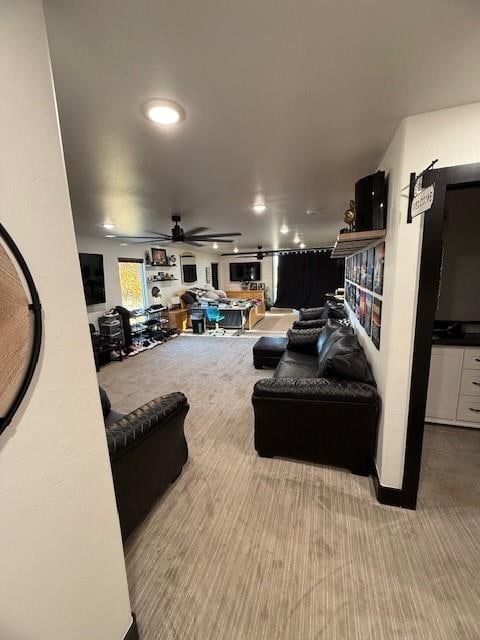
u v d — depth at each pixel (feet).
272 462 7.20
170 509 5.86
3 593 2.21
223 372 14.21
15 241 2.12
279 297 33.04
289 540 5.09
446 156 4.41
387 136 5.19
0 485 2.14
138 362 16.38
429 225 4.58
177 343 20.47
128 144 5.25
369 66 3.30
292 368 10.31
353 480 6.48
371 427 6.27
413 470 5.48
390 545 4.93
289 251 30.83
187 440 8.30
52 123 2.38
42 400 2.40
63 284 2.54
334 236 20.85
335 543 5.00
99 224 12.96
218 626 3.90
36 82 2.24
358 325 10.04
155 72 3.34
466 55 3.11
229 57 3.12
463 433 8.30
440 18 2.61
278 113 4.35
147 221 12.86
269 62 3.21
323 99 4.00
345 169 6.86
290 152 5.83
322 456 6.84
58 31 2.67
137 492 5.22
